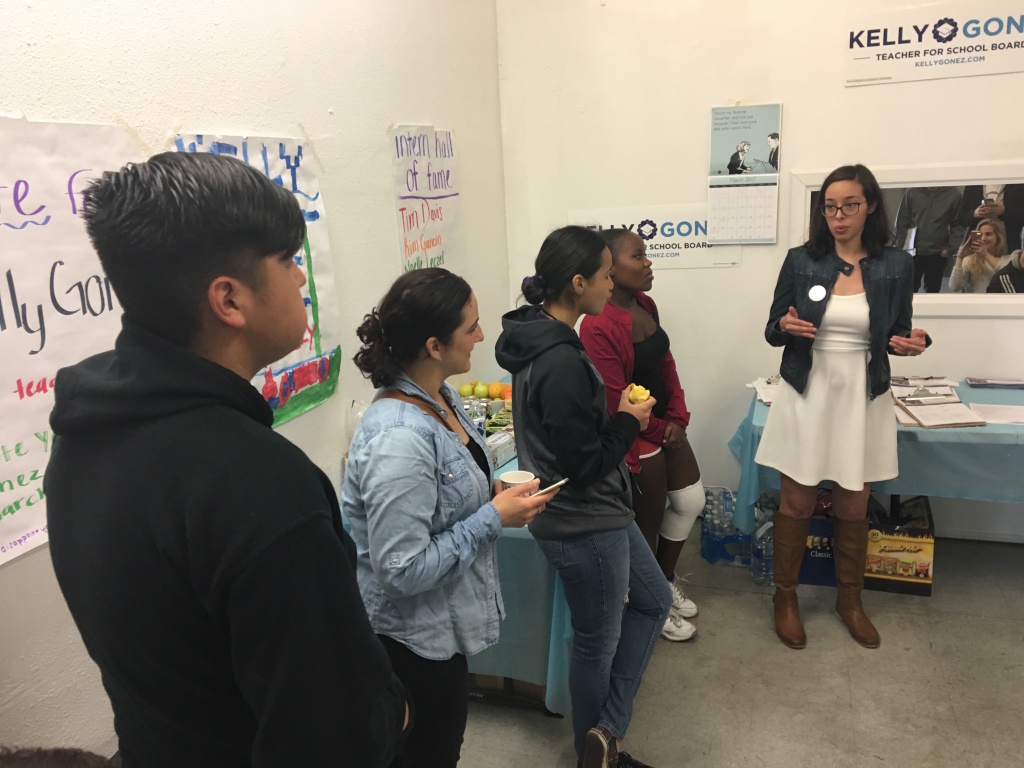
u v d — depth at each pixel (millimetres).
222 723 699
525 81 3008
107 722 1308
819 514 2701
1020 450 2266
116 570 633
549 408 1437
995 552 2893
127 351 657
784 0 2623
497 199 3088
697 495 2400
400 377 1289
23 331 1091
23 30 1066
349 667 680
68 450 688
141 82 1282
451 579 1246
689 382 3131
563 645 1865
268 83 1619
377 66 2080
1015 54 2443
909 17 2508
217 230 628
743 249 2914
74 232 1166
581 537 1563
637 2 2785
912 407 2471
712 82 2777
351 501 1288
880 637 2379
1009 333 2678
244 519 610
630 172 2971
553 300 1595
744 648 2371
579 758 1805
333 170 1883
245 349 716
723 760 1903
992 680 2148
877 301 2043
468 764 1928
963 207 2609
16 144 1062
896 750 1904
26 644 1145
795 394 2238
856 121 2664
